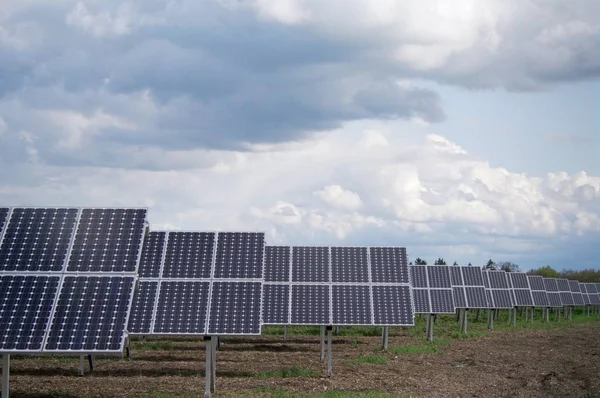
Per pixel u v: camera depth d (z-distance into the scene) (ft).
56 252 85.76
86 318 79.66
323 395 92.12
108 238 87.40
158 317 93.56
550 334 212.64
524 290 261.44
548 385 106.83
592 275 529.86
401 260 140.67
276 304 132.77
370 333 205.87
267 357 137.39
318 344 167.84
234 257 102.22
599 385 107.04
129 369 117.29
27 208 90.58
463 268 229.25
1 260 84.74
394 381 106.93
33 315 79.66
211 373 94.43
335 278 137.59
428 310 188.65
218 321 92.53
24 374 111.14
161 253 102.78
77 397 89.92
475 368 125.59
